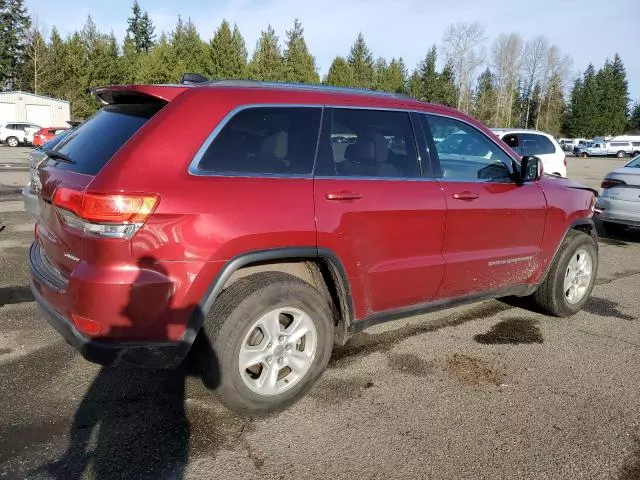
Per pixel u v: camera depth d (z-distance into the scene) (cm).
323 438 285
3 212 920
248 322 287
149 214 257
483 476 258
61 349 378
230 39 5091
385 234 337
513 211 413
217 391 289
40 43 4791
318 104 325
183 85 301
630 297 562
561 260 463
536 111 9000
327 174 318
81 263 263
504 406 324
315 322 314
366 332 437
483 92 8475
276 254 291
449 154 387
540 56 8638
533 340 431
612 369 380
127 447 270
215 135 284
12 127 3316
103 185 257
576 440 290
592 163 3900
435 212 361
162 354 270
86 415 297
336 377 356
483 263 398
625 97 9012
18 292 496
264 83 323
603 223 962
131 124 291
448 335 436
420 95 7950
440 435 291
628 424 308
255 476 253
